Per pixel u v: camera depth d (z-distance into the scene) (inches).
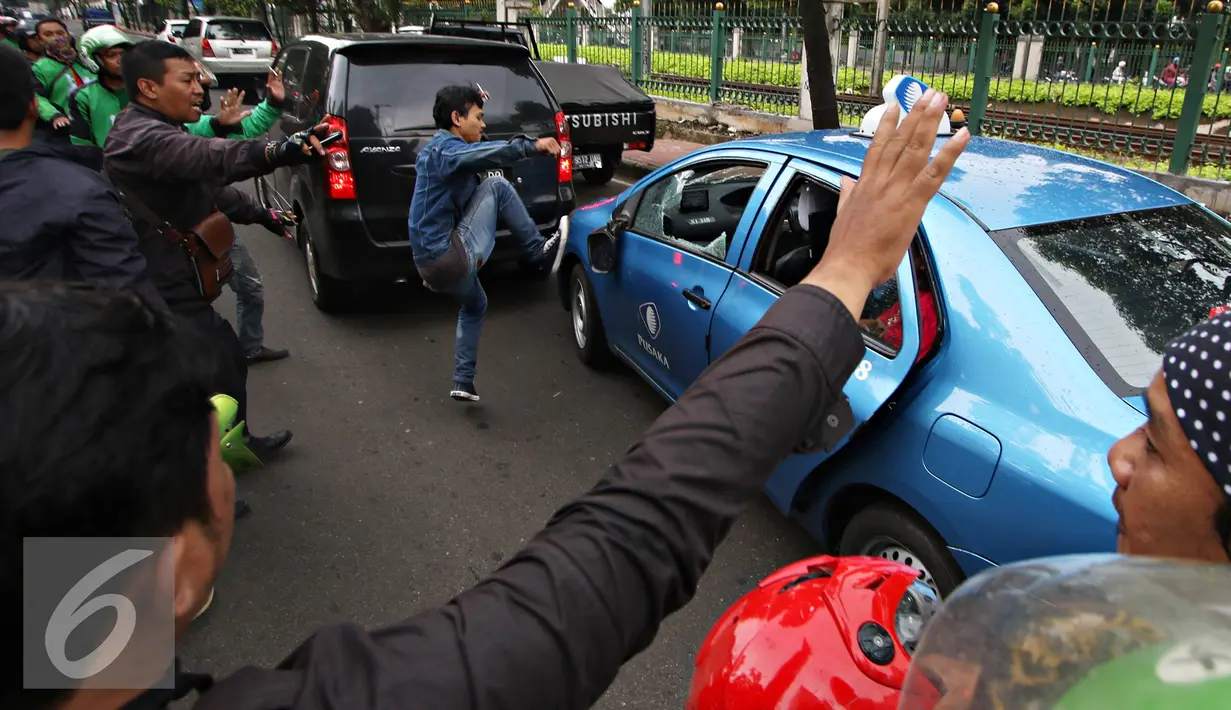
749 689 55.3
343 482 140.2
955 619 29.9
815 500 103.3
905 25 369.7
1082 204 98.3
